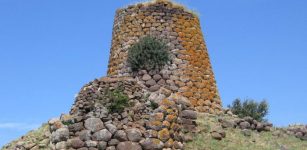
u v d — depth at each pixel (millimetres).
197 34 25609
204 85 24500
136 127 17734
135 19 25391
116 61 24984
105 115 17734
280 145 20766
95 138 17375
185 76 24078
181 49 24672
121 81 20328
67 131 17672
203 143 19766
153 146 17312
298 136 22641
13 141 21031
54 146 17812
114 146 17219
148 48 24031
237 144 20188
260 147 20203
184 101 20656
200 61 25000
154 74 23688
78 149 17344
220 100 25031
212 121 21969
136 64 23984
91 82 20922
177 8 25594
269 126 22578
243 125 21875
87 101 19766
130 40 25016
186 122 20359
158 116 18062
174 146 18344
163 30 24922
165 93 19547
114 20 26656
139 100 19266
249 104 28422
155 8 25375
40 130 21344
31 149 18938
